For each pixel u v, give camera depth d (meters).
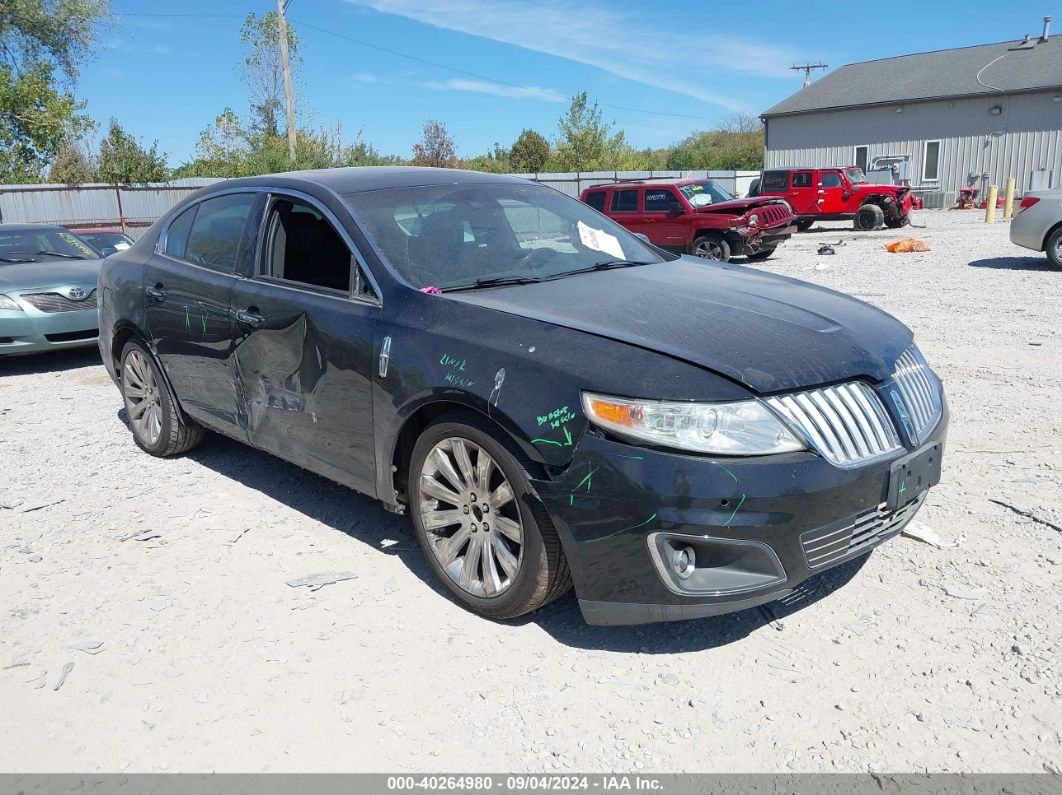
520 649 3.13
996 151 34.06
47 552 4.05
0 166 30.11
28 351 8.16
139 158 31.83
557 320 3.16
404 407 3.38
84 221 25.31
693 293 3.60
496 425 3.10
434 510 3.45
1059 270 12.76
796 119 39.41
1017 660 2.90
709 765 2.50
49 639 3.31
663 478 2.70
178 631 3.33
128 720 2.82
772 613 3.29
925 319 9.19
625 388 2.79
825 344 3.09
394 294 3.56
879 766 2.46
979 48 37.56
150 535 4.18
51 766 2.61
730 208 16.28
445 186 4.36
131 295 5.14
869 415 2.98
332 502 4.54
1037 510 4.04
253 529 4.23
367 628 3.30
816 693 2.80
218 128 34.38
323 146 31.73
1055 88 31.81
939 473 3.24
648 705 2.78
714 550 2.75
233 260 4.43
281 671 3.05
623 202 17.33
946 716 2.65
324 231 3.97
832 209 25.36
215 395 4.60
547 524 2.99
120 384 5.60
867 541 2.99
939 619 3.18
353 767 2.55
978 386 6.35
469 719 2.75
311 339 3.81
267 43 34.25
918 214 31.25
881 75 38.88
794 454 2.76
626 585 2.85
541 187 4.77
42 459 5.42
